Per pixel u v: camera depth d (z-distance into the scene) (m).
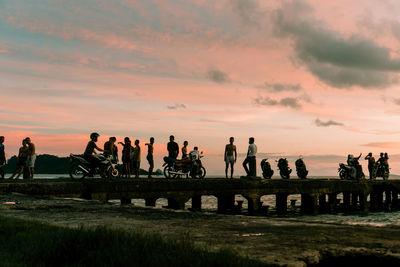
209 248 3.99
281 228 5.55
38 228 5.26
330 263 3.93
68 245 4.29
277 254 3.85
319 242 4.46
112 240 4.32
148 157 20.53
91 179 15.95
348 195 29.31
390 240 4.59
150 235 4.45
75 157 16.25
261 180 20.95
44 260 4.03
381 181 29.89
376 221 21.48
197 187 18.09
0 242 4.68
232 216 7.05
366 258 3.96
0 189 12.43
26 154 19.55
